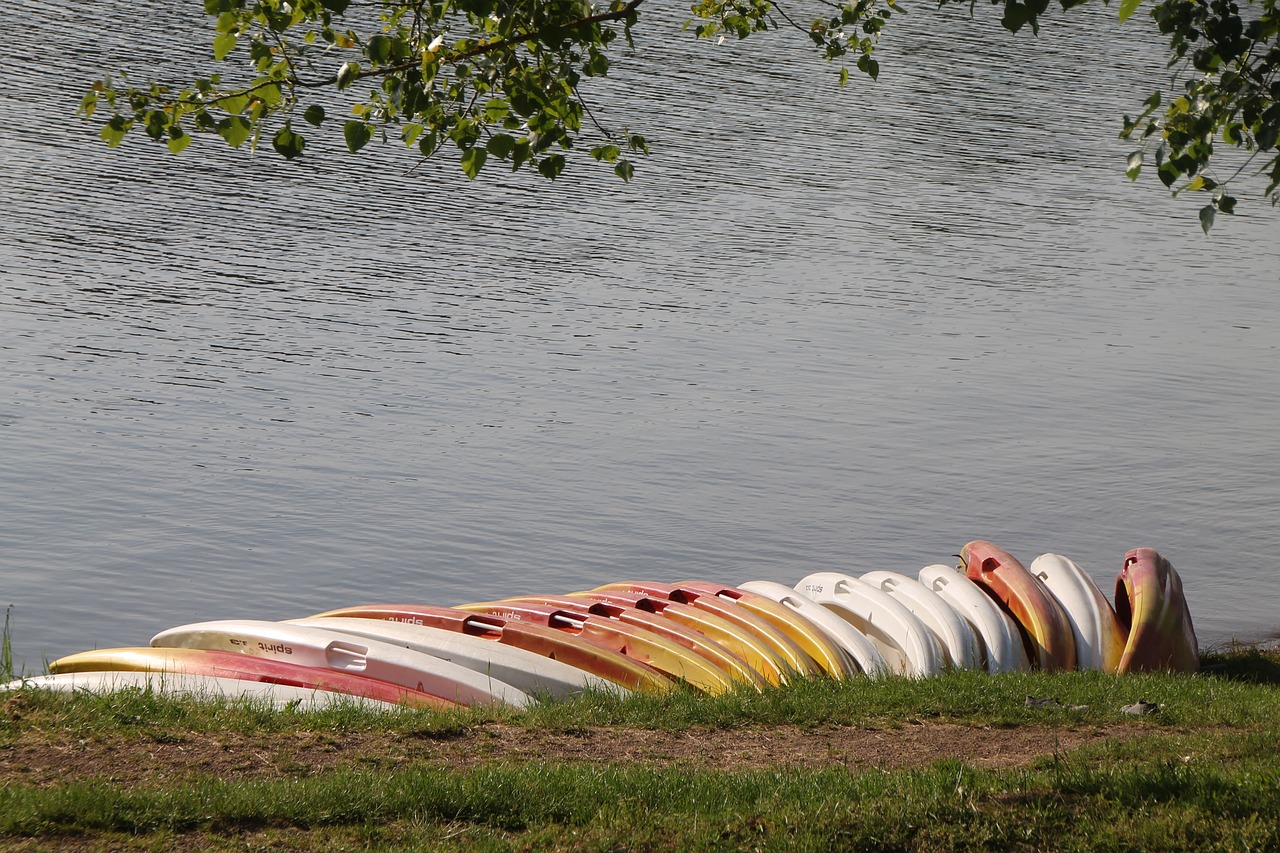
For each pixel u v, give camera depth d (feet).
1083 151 620.49
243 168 470.39
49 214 391.45
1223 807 84.23
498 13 94.22
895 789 89.25
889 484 263.70
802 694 129.29
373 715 111.34
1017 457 281.95
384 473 249.55
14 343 295.69
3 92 486.38
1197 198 576.20
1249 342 381.19
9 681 119.34
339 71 94.38
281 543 217.56
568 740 109.70
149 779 89.30
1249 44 79.00
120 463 242.17
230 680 132.05
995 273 439.22
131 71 513.45
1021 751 112.27
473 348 325.21
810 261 431.84
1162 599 169.78
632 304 372.58
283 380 292.81
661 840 81.66
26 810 78.89
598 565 220.64
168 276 354.74
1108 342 373.81
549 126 99.86
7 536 209.97
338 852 79.15
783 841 80.64
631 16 98.63
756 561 225.97
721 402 303.48
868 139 599.57
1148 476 274.57
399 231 420.77
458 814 85.51
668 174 517.55
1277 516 255.70
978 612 172.04
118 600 193.16
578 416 287.69
